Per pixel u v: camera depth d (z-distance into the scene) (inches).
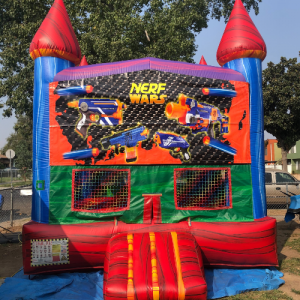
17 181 1348.4
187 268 166.9
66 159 208.1
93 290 180.7
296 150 1375.5
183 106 212.1
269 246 207.6
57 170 208.1
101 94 210.1
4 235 322.3
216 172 215.2
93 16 661.9
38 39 214.5
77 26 685.3
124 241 183.9
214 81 217.2
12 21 818.2
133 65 214.5
